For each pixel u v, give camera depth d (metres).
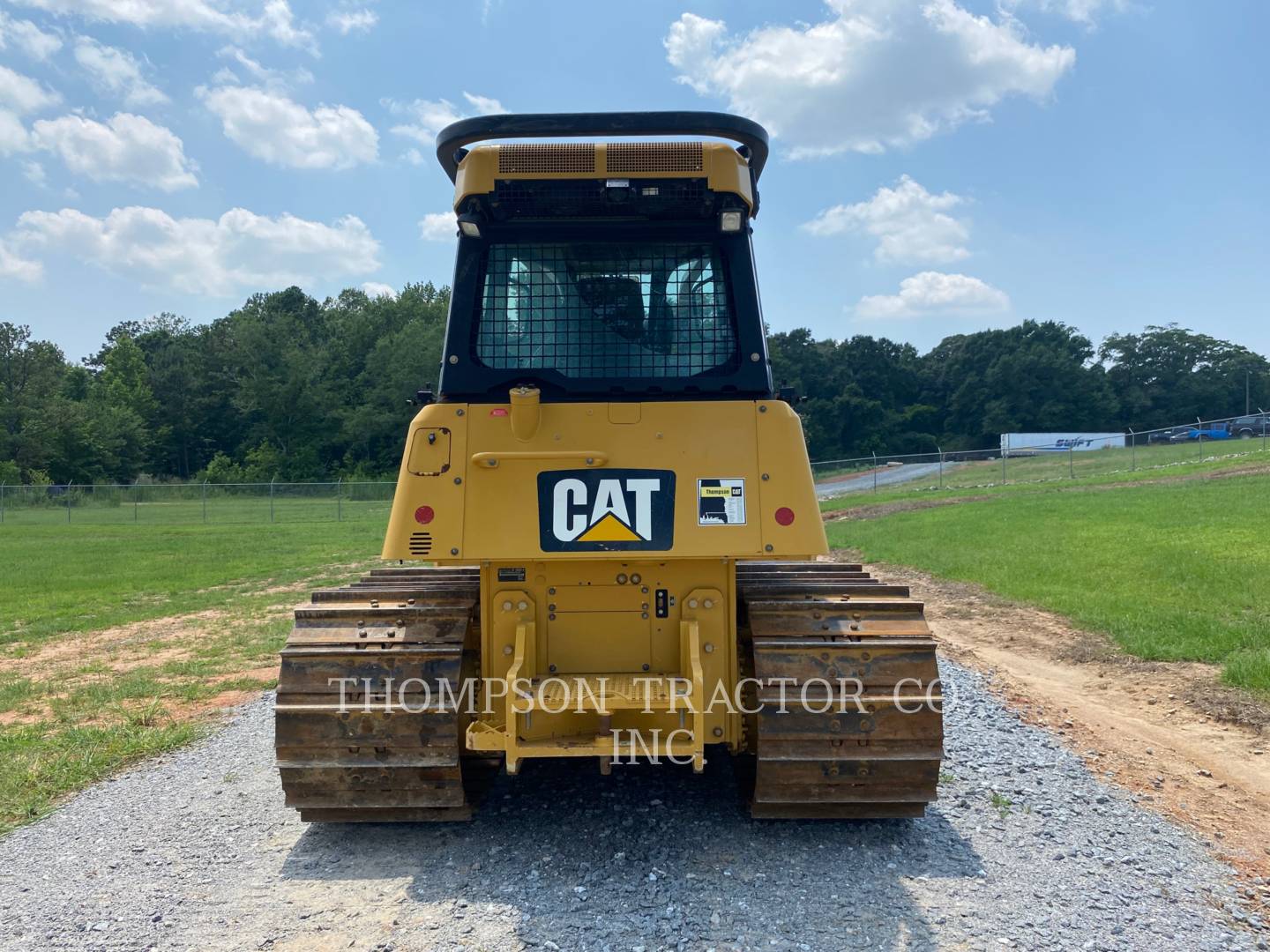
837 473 43.59
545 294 4.34
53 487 40.91
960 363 93.38
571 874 3.82
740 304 4.31
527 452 4.06
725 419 4.12
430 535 4.01
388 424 75.94
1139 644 8.40
